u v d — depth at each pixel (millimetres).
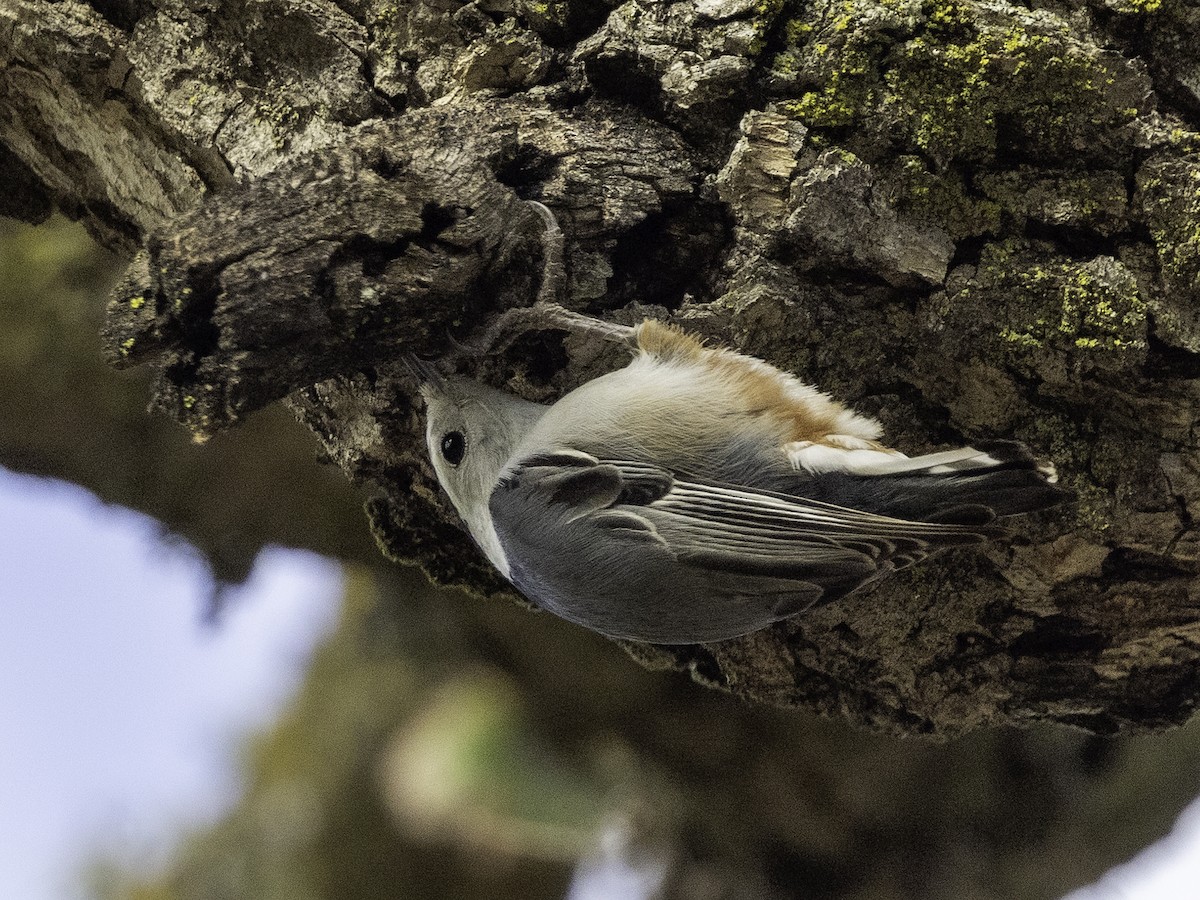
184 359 6449
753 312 7176
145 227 8523
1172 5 6844
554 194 7012
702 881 14797
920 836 14211
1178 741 14422
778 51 7051
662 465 7168
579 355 7910
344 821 15727
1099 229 7062
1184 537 7520
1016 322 7102
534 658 14625
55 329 12664
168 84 7719
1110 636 8094
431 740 15773
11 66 8172
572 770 15484
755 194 6980
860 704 8781
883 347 7410
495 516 7520
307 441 12773
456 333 7215
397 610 14977
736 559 7008
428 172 6609
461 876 15234
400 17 7426
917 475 6902
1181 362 7047
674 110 7195
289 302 6363
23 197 9375
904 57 6926
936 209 7066
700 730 14320
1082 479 7473
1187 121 7016
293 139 7477
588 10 7336
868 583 7301
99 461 12938
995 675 8414
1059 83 6922
